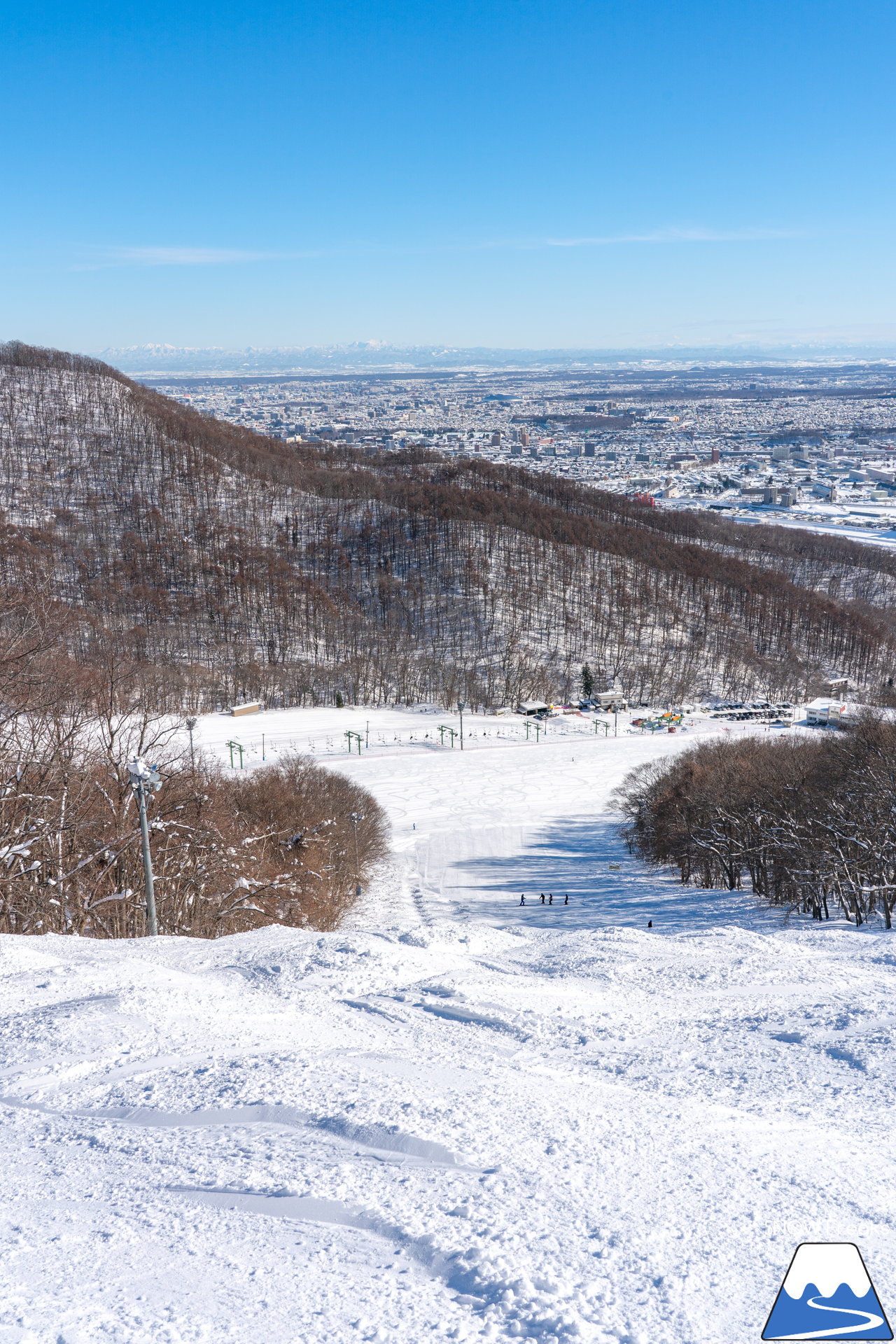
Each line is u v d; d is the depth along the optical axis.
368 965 23.28
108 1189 9.55
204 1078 13.08
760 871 77.00
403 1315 7.01
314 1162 10.02
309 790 96.69
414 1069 14.10
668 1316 6.99
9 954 22.86
